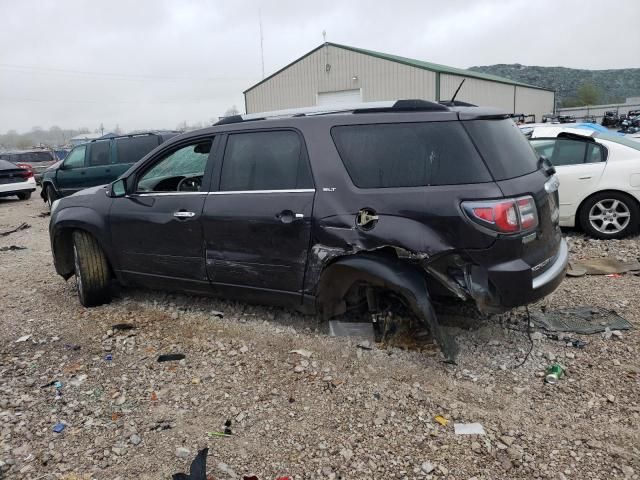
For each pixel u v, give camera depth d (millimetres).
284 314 4551
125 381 3611
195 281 4422
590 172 6871
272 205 3881
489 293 3312
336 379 3514
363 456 2787
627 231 6809
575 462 2688
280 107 29953
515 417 3064
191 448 2889
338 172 3660
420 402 3236
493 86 32906
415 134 3518
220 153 4234
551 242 3672
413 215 3398
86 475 2695
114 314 4824
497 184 3305
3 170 16172
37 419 3189
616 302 4613
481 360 3680
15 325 4668
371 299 3824
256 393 3402
